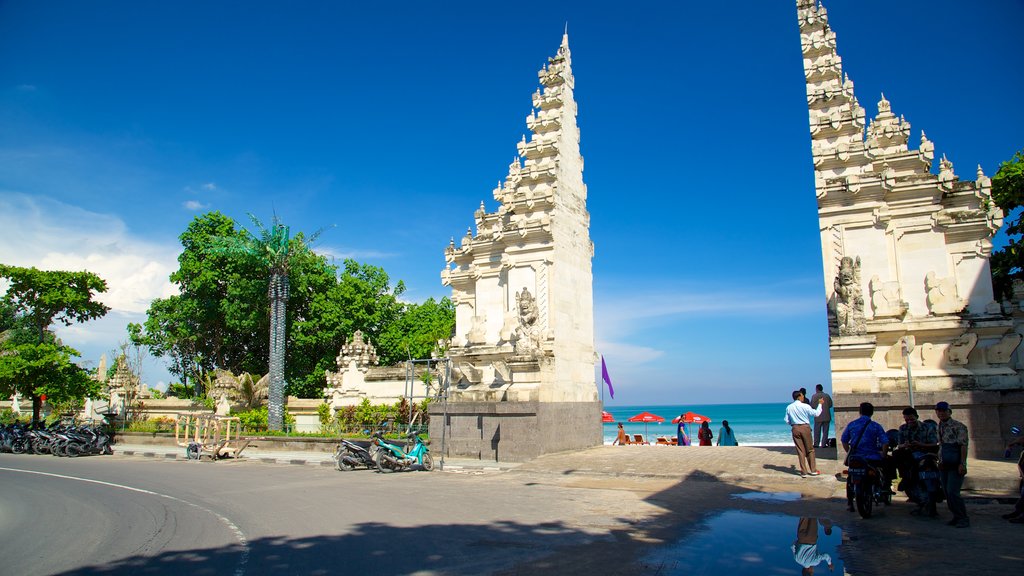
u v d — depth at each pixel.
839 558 9.42
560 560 9.36
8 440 32.16
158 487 18.02
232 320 47.09
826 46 23.27
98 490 17.52
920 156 22.36
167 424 38.12
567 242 27.64
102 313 37.31
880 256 21.86
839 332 21.05
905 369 21.05
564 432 25.64
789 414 18.06
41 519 13.35
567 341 26.80
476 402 25.00
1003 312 20.89
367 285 53.19
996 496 14.52
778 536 10.93
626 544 10.37
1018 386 19.67
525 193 27.36
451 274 30.27
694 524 11.99
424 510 13.67
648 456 23.27
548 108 28.64
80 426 32.38
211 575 8.77
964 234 21.77
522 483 18.25
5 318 47.19
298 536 11.14
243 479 19.83
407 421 33.06
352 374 38.72
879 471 12.98
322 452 29.50
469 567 9.02
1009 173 27.64
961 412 19.91
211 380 45.88
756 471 18.69
